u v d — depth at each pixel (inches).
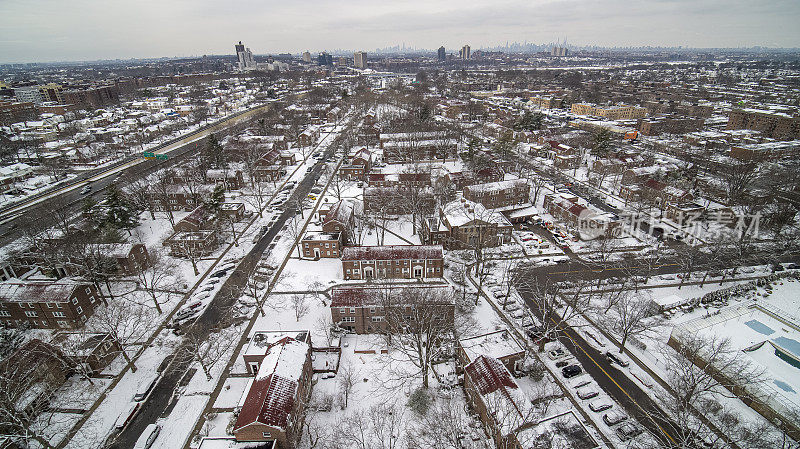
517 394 2062.0
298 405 2100.1
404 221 4672.7
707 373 2258.9
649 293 3260.3
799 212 4456.2
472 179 5477.4
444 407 2268.7
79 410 2256.4
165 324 2979.8
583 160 6796.3
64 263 3329.2
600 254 3885.3
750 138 6998.0
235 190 5684.1
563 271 3624.5
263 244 4148.6
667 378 2440.9
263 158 6067.9
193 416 2233.0
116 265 3380.9
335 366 2532.0
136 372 2532.0
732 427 2071.9
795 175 4884.4
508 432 1870.1
